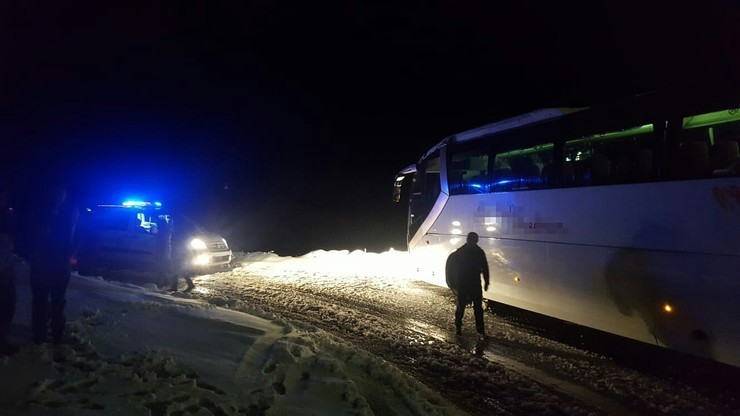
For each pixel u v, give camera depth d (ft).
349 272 53.57
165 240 40.78
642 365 23.82
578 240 26.63
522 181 31.01
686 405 19.20
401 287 44.50
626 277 23.95
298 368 17.71
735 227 19.70
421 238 43.86
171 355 17.22
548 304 29.22
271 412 13.97
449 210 38.91
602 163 25.59
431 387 20.85
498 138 33.12
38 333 17.54
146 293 29.40
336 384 16.48
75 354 16.37
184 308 24.43
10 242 16.44
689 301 21.27
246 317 24.76
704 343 20.92
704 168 20.97
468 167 36.73
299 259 62.49
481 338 28.19
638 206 23.50
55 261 17.49
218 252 52.06
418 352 25.39
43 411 12.42
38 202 17.22
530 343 27.37
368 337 28.19
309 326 28.43
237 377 16.15
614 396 20.04
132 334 19.17
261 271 54.29
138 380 14.82
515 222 31.40
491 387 20.89
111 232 46.34
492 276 33.71
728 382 21.65
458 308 28.89
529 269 30.25
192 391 14.49
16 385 13.78
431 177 42.93
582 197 26.55
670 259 21.97
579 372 22.79
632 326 24.13
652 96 23.44
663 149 22.67
